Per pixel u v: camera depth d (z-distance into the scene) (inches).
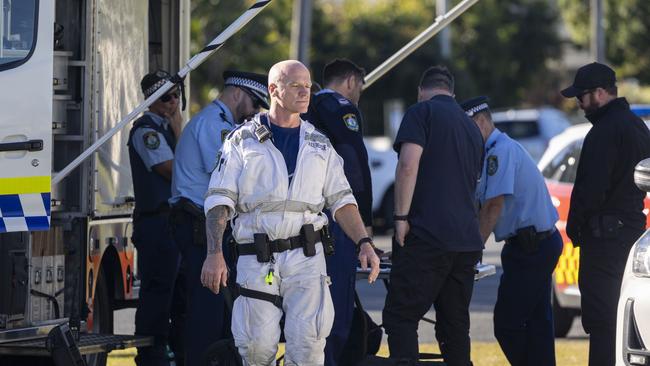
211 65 4473.4
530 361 1299.2
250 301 969.5
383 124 6048.2
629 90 6471.5
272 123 983.6
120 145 1323.8
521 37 6776.6
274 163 967.0
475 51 6599.4
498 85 6707.7
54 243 1138.0
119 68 1309.1
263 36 4532.5
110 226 1304.1
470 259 1176.2
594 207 1187.3
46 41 1039.6
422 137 1159.0
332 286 1135.0
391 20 5900.6
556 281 1765.5
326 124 1173.1
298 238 971.3
